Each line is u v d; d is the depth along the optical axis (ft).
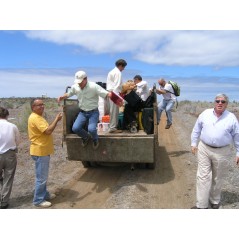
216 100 17.49
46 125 18.99
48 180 24.99
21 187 23.47
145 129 24.62
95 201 20.65
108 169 28.22
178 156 33.22
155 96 25.99
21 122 50.60
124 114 26.53
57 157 32.12
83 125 22.85
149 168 27.71
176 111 106.42
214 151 17.97
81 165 29.58
